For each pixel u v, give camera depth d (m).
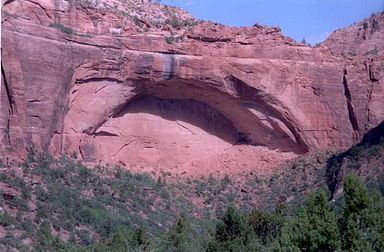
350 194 33.50
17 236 51.97
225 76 75.19
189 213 68.38
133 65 72.56
